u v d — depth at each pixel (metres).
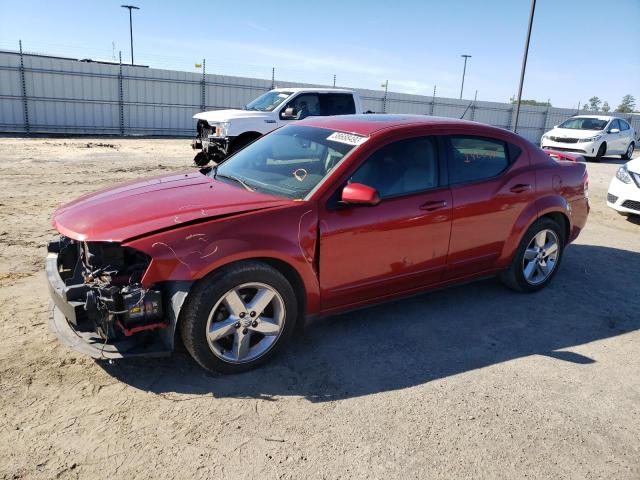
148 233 3.09
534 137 34.53
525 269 4.99
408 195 3.95
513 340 4.09
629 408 3.25
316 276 3.58
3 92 20.55
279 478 2.53
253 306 3.34
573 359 3.83
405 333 4.12
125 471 2.52
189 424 2.89
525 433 2.95
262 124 11.59
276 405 3.10
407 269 4.05
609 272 5.91
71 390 3.13
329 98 12.51
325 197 3.57
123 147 16.92
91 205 3.59
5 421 2.82
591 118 20.25
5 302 4.24
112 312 3.01
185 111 24.73
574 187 5.18
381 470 2.61
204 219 3.23
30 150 14.54
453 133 4.33
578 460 2.76
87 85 22.16
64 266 3.74
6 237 6.05
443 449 2.79
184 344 3.25
